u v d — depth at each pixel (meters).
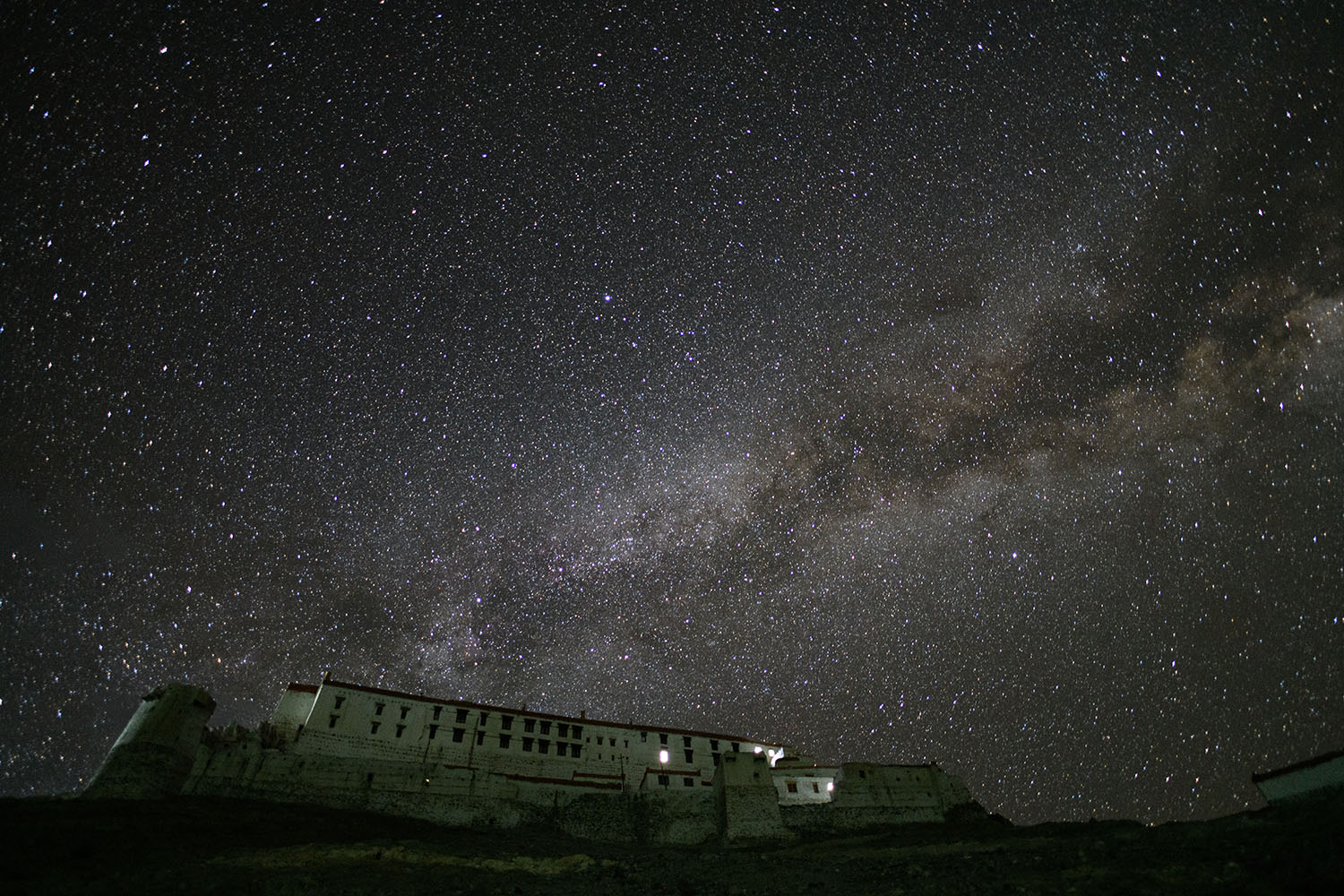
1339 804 30.62
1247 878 21.56
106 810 41.19
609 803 58.62
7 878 27.02
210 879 28.42
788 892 25.98
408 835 46.31
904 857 35.06
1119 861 25.73
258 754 53.69
